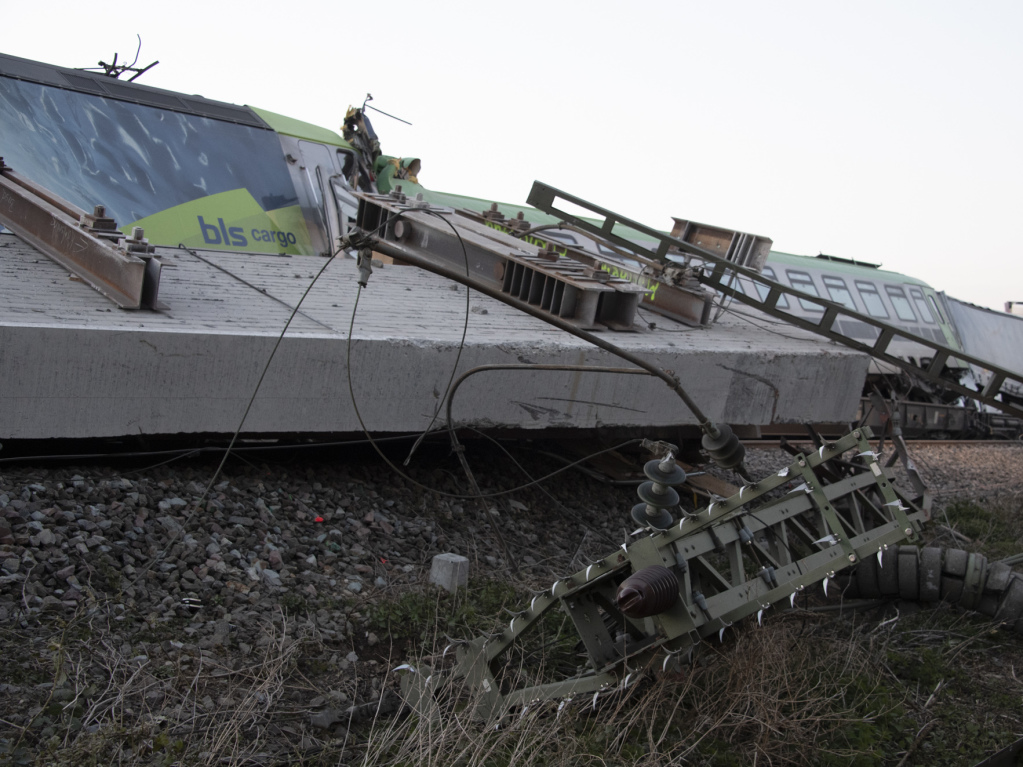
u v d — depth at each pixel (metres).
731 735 3.94
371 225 10.07
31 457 5.03
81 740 3.08
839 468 7.70
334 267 8.65
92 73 9.91
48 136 8.87
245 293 6.69
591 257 10.15
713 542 3.94
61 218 6.54
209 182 10.03
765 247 9.83
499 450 7.76
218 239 9.82
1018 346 26.58
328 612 4.50
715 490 8.21
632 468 8.33
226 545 4.79
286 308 6.36
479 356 6.23
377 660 4.25
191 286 6.63
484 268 8.67
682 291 9.20
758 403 7.80
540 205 10.09
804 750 3.95
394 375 5.92
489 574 5.49
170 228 9.42
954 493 10.23
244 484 5.53
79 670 3.47
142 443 5.50
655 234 9.52
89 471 5.04
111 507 4.74
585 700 3.87
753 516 4.12
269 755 3.33
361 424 5.55
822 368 8.20
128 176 9.35
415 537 5.77
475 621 4.69
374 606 4.64
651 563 3.73
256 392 5.30
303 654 4.09
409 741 3.44
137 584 4.22
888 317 21.50
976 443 15.03
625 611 3.46
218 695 3.61
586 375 6.75
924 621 5.82
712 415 7.54
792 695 4.19
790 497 4.23
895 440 7.96
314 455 6.55
